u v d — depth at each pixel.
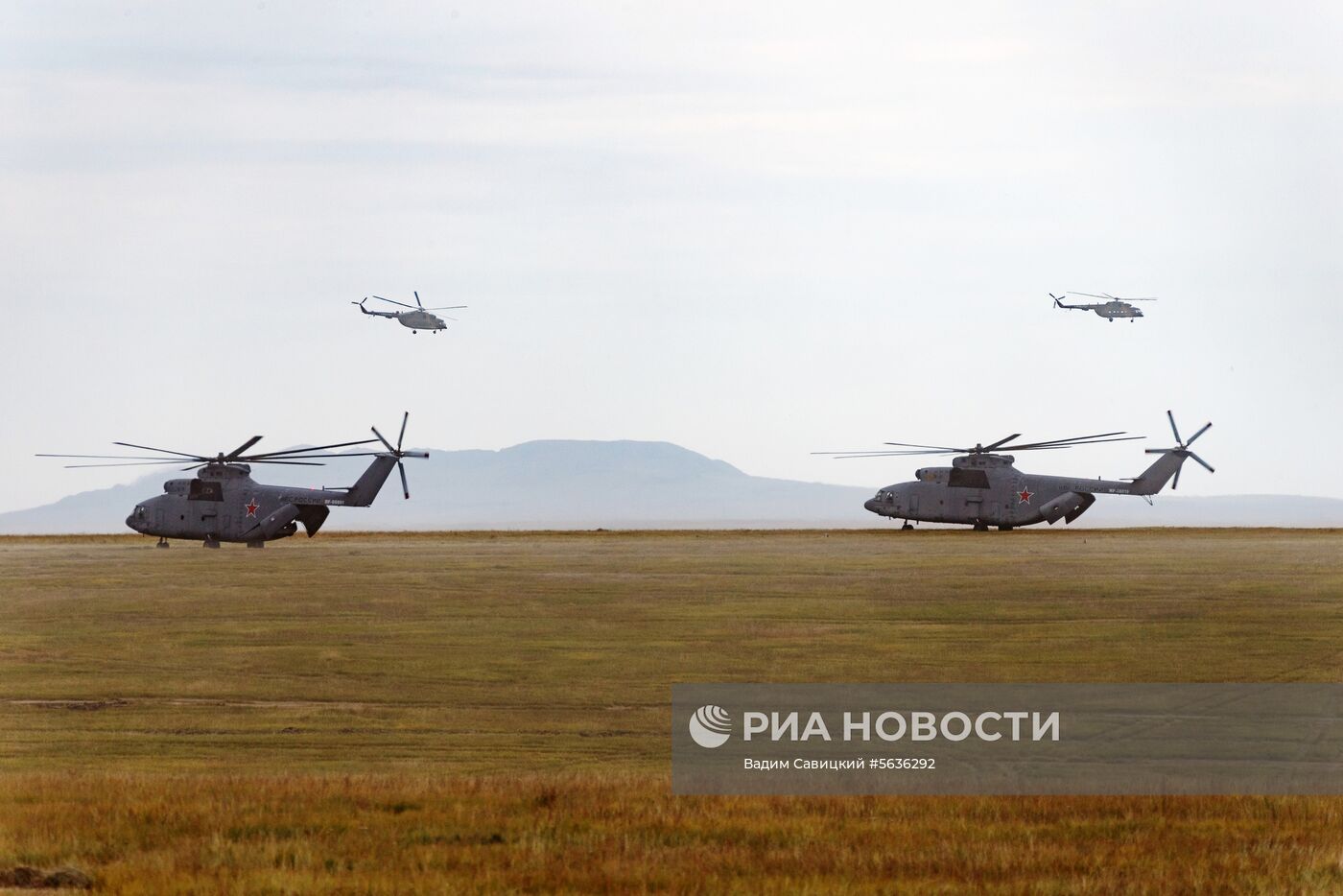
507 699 90.44
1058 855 43.62
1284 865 42.38
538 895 38.91
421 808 50.44
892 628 119.69
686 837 46.09
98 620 128.25
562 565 183.25
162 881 39.59
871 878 40.88
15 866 41.09
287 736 79.50
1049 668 100.12
